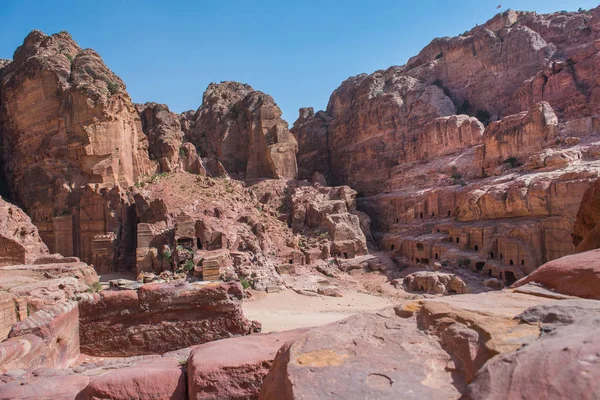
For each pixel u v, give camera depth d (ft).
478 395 10.59
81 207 168.45
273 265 159.12
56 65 179.42
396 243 200.64
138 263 148.36
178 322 54.65
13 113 187.83
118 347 52.95
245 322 55.98
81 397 22.65
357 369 13.94
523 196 149.28
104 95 175.11
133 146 190.39
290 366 14.40
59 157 174.09
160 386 22.67
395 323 17.67
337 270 176.86
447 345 15.19
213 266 132.05
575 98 196.03
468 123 217.36
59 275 106.52
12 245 127.34
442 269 155.12
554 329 13.55
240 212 187.11
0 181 194.80
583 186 132.67
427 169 224.74
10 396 25.07
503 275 142.31
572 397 9.04
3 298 59.41
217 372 21.15
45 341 41.70
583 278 19.66
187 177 204.95
